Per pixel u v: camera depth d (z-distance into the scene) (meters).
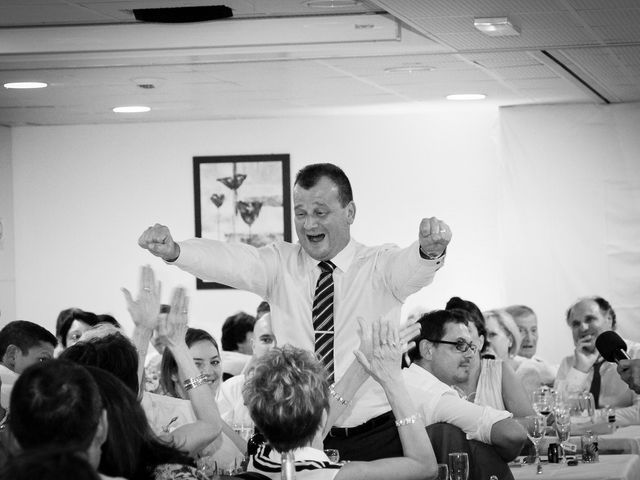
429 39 7.79
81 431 3.09
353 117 11.80
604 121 11.12
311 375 3.80
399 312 4.97
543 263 11.27
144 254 12.02
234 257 4.92
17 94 9.75
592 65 8.91
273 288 5.04
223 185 11.91
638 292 11.05
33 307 12.10
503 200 11.35
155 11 7.16
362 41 7.59
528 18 7.13
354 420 4.86
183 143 11.97
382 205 11.80
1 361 6.71
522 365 9.50
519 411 7.14
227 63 8.30
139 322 4.57
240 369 10.02
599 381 9.37
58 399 3.07
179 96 10.05
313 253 4.91
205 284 11.92
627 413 8.71
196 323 11.93
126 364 4.19
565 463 6.46
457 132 11.69
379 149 11.78
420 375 5.93
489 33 7.48
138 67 8.41
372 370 4.18
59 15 7.26
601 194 11.13
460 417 5.74
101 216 12.06
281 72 8.83
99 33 7.58
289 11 7.34
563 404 7.74
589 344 9.43
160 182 11.99
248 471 4.09
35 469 2.22
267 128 11.88
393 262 4.83
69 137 12.09
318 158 11.83
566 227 11.21
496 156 11.60
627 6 6.80
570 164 11.20
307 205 4.87
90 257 12.08
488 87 10.00
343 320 4.91
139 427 3.58
